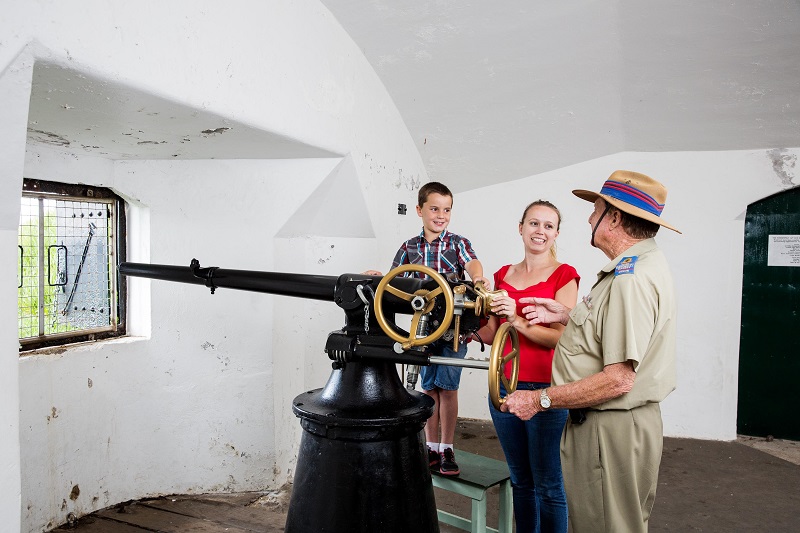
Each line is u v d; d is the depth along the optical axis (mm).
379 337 1578
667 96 3406
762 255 3816
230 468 2945
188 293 2855
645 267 1521
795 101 3336
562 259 4047
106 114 2029
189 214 2850
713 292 3816
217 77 2090
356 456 1526
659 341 1529
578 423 1590
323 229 3145
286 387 3010
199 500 2844
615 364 1475
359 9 2844
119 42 1714
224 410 2930
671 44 3055
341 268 3236
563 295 2025
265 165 2863
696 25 2922
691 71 3227
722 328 3811
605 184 1672
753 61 3115
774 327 3820
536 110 3564
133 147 2514
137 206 2838
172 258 2834
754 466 3367
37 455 2381
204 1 2021
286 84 2473
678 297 3865
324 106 2760
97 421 2625
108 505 2703
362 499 1518
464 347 2395
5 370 1598
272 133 2391
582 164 3975
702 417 3846
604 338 1507
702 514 2760
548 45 3098
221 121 2184
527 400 1558
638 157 3889
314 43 2684
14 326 1626
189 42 1965
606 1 2816
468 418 4234
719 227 3795
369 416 1530
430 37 3070
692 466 3359
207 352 2898
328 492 1534
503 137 3775
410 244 2795
